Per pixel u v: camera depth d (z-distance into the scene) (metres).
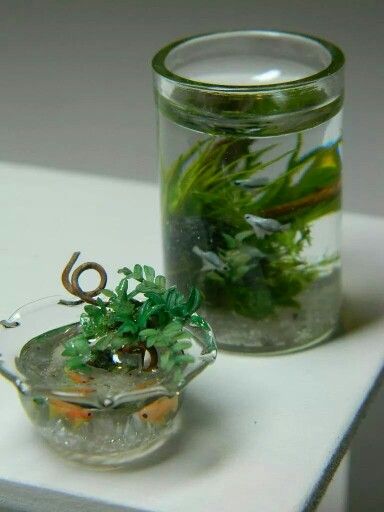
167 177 0.15
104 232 0.18
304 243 0.15
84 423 0.13
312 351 0.15
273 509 0.13
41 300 0.14
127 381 0.13
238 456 0.14
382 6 0.21
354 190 0.23
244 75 0.16
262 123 0.14
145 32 0.22
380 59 0.22
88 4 0.22
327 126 0.14
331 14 0.22
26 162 0.24
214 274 0.15
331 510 0.20
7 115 0.24
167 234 0.15
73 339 0.13
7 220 0.18
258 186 0.14
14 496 0.13
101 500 0.13
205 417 0.14
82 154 0.24
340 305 0.16
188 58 0.15
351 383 0.15
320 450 0.14
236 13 0.22
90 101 0.23
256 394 0.15
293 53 0.15
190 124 0.14
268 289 0.15
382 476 0.21
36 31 0.23
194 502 0.13
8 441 0.14
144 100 0.23
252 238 0.14
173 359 0.13
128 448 0.13
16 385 0.13
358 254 0.17
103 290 0.14
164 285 0.14
